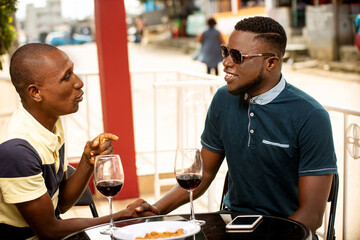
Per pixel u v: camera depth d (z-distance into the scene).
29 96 2.33
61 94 2.33
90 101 11.88
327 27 15.73
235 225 2.11
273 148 2.44
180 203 2.70
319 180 2.36
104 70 4.89
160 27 43.28
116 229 2.15
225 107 2.59
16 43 6.91
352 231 3.93
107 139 2.55
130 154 5.09
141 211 2.45
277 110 2.43
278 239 1.97
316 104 2.42
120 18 4.88
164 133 7.98
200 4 35.50
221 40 12.02
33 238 2.42
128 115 5.01
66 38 39.91
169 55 26.67
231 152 2.58
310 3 17.34
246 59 2.40
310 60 16.52
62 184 2.63
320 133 2.36
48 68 2.30
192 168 2.17
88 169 2.58
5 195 2.24
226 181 2.84
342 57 15.44
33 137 2.32
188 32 33.28
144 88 13.72
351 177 5.02
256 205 2.53
